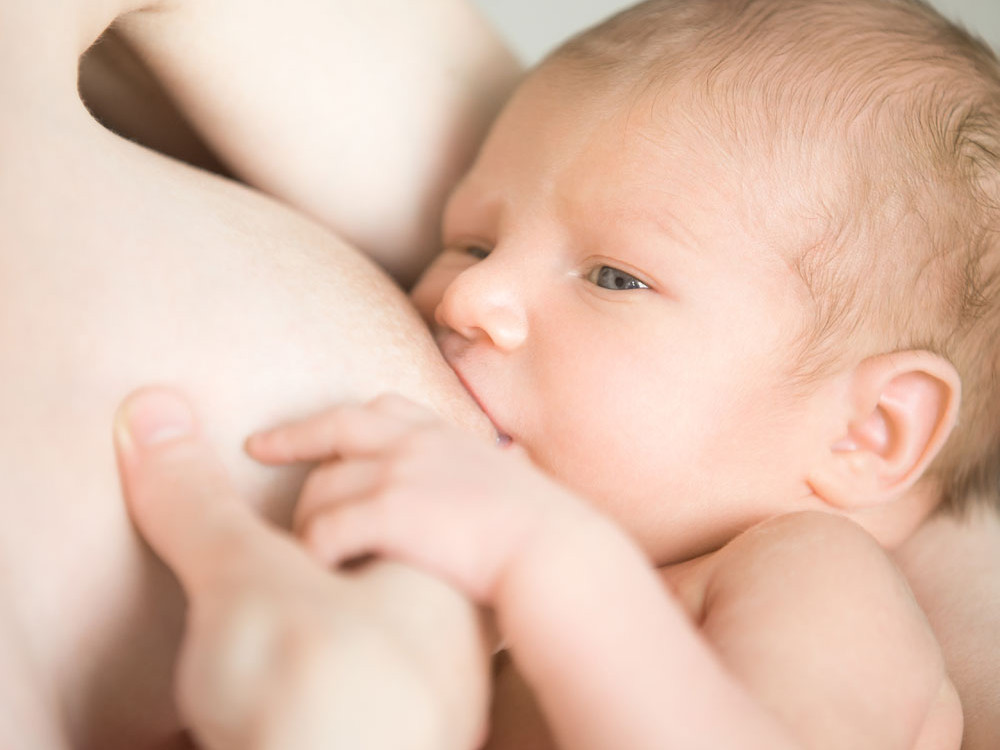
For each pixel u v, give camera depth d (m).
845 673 0.63
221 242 0.65
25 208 0.53
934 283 0.85
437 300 0.90
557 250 0.85
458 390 0.78
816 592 0.67
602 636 0.50
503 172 0.90
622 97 0.87
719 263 0.81
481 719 0.50
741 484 0.84
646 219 0.82
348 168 0.96
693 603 0.72
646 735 0.50
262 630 0.43
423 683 0.45
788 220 0.82
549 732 0.65
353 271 0.76
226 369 0.58
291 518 0.59
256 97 0.90
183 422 0.54
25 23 0.60
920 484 0.92
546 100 0.91
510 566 0.51
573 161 0.86
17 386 0.49
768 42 0.87
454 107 1.01
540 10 1.68
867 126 0.84
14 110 0.56
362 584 0.48
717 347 0.81
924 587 0.90
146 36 0.84
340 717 0.41
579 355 0.81
